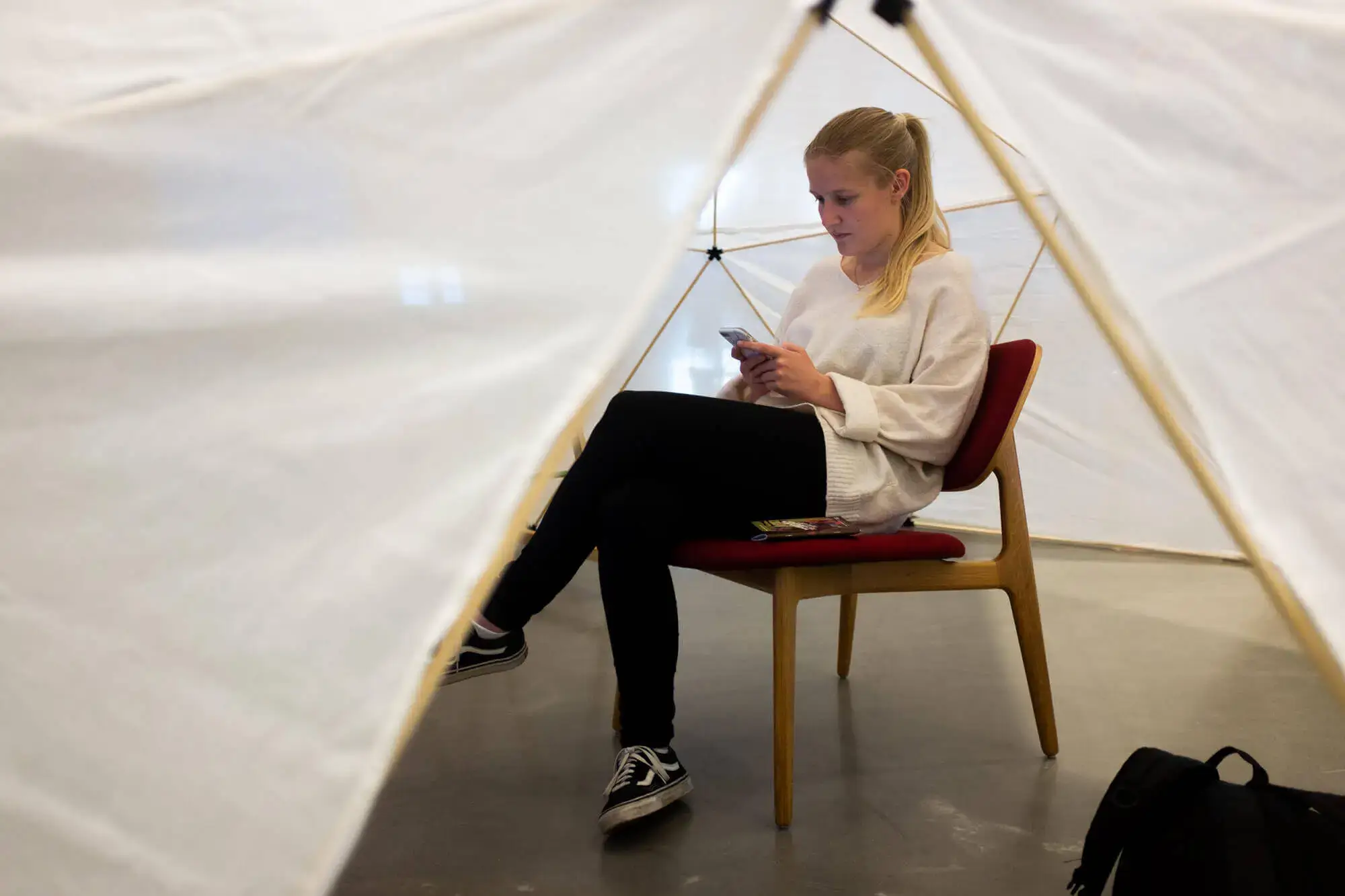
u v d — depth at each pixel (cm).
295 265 82
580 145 88
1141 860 112
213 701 79
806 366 163
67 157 79
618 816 138
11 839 77
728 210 336
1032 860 135
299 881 80
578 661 232
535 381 86
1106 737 182
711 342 370
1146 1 93
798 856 136
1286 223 91
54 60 81
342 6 86
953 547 160
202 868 79
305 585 81
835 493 158
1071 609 285
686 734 182
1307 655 89
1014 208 322
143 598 79
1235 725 188
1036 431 377
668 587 148
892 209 179
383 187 85
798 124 300
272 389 82
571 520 153
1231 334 92
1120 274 94
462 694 208
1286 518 90
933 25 94
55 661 78
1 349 77
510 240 87
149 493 79
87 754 78
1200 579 326
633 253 88
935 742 180
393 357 84
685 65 90
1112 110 95
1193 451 94
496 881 129
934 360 168
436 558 83
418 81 86
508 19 87
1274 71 91
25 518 78
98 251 79
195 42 83
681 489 154
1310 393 91
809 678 220
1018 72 96
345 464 82
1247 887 100
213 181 81
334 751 81
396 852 137
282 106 83
